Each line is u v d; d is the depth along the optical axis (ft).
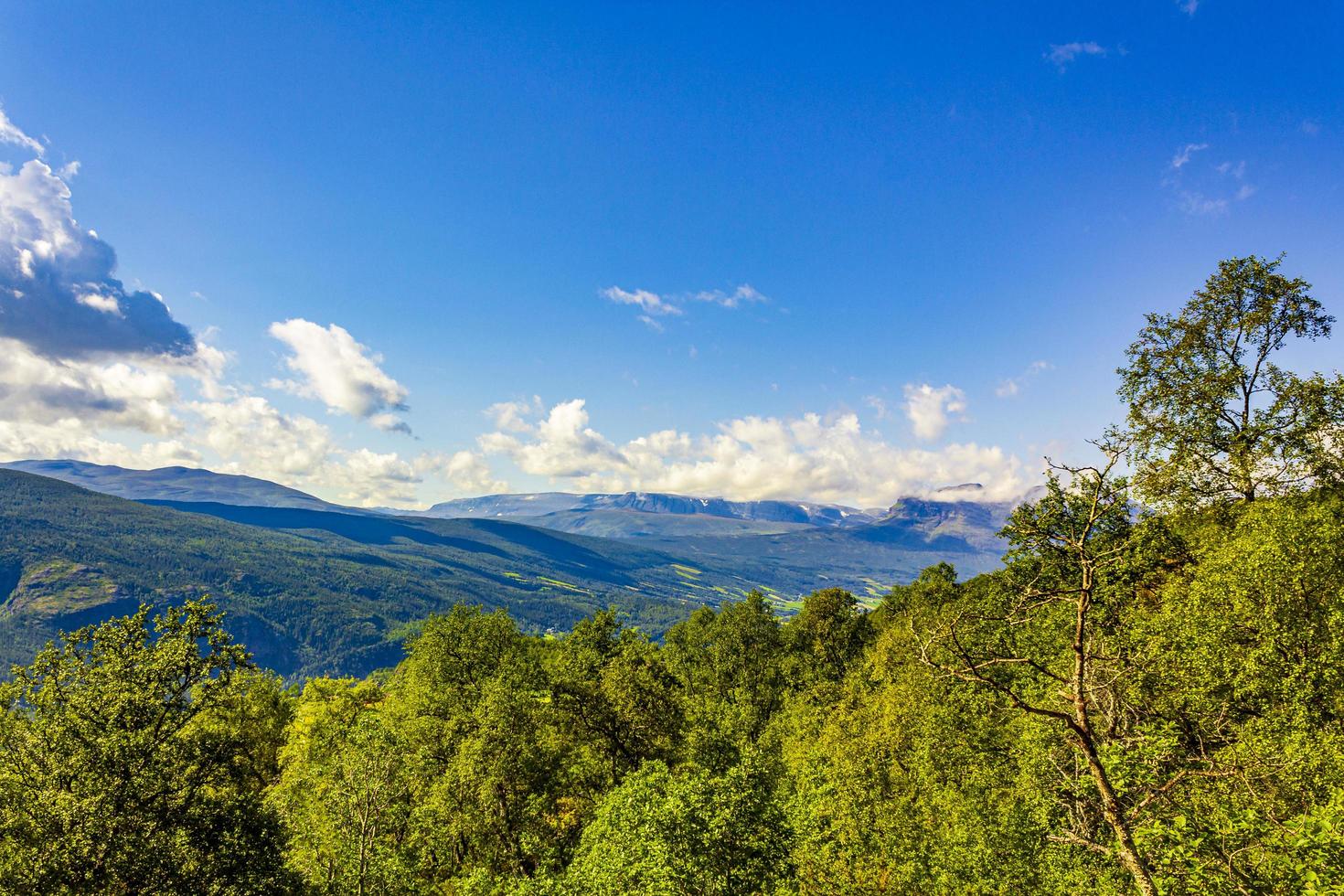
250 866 91.61
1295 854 47.26
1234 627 73.92
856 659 267.18
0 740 88.94
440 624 184.96
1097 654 47.34
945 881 84.02
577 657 199.11
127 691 94.27
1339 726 62.39
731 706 202.80
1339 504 89.15
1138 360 112.47
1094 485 42.27
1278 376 100.22
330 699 224.53
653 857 80.69
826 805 106.11
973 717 110.63
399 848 123.24
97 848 81.92
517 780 133.08
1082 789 52.49
